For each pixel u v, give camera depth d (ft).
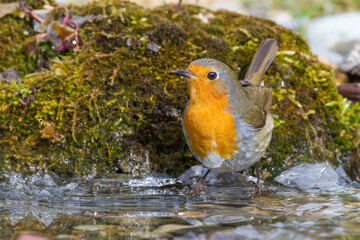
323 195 26.25
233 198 25.66
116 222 21.09
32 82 30.48
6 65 34.88
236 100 25.66
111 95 30.53
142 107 30.66
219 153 25.94
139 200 24.95
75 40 33.65
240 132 25.57
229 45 34.12
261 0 68.28
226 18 38.40
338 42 56.34
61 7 34.94
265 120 26.94
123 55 31.63
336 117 34.94
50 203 24.20
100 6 35.29
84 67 31.07
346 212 22.22
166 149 31.09
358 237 18.51
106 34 32.53
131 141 30.63
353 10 67.87
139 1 41.63
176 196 25.99
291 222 20.62
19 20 36.09
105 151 30.09
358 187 28.40
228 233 19.31
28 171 28.78
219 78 25.05
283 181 29.78
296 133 32.53
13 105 29.63
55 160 29.17
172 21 35.12
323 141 34.12
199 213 22.38
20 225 20.72
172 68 31.55
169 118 30.71
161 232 19.72
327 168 30.50
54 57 34.76
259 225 20.26
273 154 31.58
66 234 19.63
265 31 36.63
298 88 34.42
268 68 34.09
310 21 63.52
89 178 29.04
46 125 29.04
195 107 25.57
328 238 18.43
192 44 32.91
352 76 43.34
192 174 30.12
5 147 29.14
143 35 32.65
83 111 29.84
